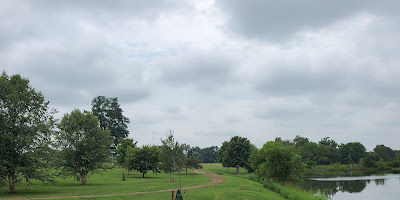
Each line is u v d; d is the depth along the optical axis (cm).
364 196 6266
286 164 5697
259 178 6375
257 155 7206
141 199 2978
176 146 4622
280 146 5819
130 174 8056
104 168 5262
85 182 4919
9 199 2825
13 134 3575
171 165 5300
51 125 3878
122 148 9444
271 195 4153
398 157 17112
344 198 6019
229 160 9788
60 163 4703
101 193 3362
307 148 19025
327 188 7444
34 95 3775
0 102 3609
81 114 5244
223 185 4491
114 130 12925
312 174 12800
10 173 3525
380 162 16662
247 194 3688
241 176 7831
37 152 3672
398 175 11775
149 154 7169
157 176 7394
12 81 3762
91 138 5016
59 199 2841
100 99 13225
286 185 5641
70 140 4959
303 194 4469
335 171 15175
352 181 9250
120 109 13375
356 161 18588
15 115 3562
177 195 2725
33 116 3738
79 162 4997
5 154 3491
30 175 3544
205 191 3716
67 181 5459
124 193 3388
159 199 3005
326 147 18612
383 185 8150
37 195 3188
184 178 6372
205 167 13962
